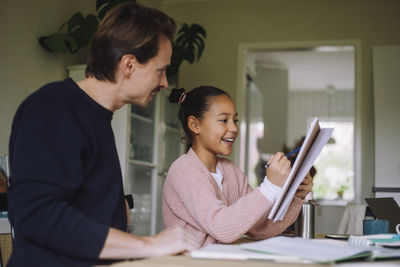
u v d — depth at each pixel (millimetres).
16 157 952
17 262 982
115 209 1105
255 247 928
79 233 922
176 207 1469
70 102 1050
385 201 2209
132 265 804
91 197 1057
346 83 8883
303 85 9148
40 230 913
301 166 1194
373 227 1519
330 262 827
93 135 1060
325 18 4820
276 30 4906
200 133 1590
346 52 6910
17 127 1005
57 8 3252
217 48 5004
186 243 958
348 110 9359
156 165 3859
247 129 6395
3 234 1605
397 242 1134
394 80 4535
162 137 3957
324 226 5324
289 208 1484
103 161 1093
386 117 4504
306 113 9523
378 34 4703
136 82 1125
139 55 1104
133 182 3510
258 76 7336
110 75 1111
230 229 1225
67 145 987
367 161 4617
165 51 1150
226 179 1652
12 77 2797
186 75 5004
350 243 1170
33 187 923
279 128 7293
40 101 1018
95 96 1130
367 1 4754
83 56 3553
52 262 957
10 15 2793
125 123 3236
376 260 923
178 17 5109
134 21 1108
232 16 5008
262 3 4961
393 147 4465
